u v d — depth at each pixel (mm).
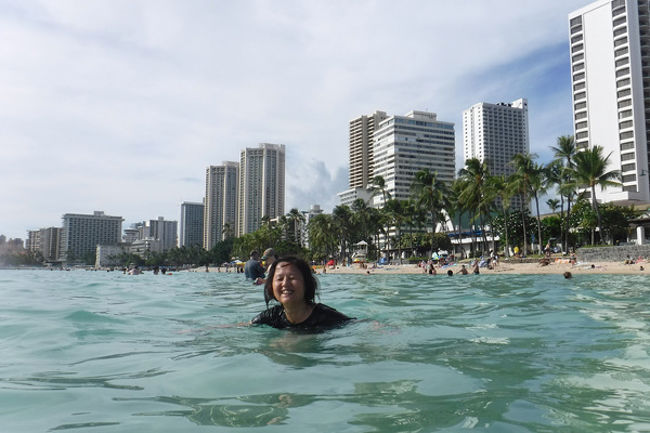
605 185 41094
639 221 39156
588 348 3119
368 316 5145
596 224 50719
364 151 174750
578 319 4801
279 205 172250
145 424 1683
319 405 1896
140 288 12711
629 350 3023
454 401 1936
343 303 7023
